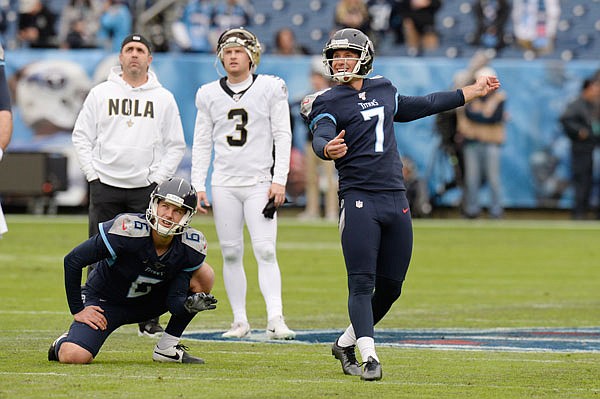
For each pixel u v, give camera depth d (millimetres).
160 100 30406
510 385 21656
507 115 83188
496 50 90688
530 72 83000
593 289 43812
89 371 22438
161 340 24250
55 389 20172
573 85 82875
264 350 26906
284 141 30250
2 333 29359
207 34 89562
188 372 22750
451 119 81312
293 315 35219
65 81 82000
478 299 40188
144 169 30109
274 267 30109
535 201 83688
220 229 30156
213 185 30438
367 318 22453
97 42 87562
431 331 31281
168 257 23109
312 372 23203
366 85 23578
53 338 28312
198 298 22969
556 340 29219
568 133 82812
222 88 30344
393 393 20531
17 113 82188
